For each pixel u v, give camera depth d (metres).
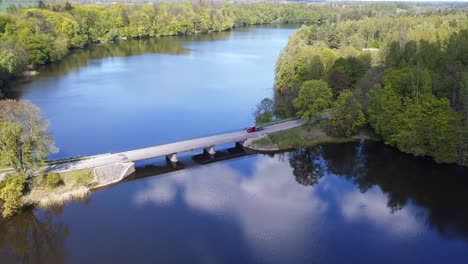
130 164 92.56
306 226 75.12
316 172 97.19
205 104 142.50
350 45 184.25
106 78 179.00
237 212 78.81
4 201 77.50
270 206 81.44
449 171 96.25
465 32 138.38
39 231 72.50
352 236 72.69
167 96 151.50
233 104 142.50
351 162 102.38
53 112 132.50
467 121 95.88
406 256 67.69
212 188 87.75
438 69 117.62
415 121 100.19
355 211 80.62
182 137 113.56
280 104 133.88
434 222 77.44
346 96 111.06
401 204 83.50
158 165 97.50
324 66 147.25
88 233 71.62
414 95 105.44
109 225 73.94
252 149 107.62
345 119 111.25
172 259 65.38
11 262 65.69
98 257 65.62
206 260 65.31
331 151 108.31
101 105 140.38
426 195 86.81
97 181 86.94
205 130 119.00
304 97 113.44
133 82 171.50
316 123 118.06
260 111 123.75
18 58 178.12
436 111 98.25
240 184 90.12
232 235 71.75
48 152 86.31
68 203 80.56
